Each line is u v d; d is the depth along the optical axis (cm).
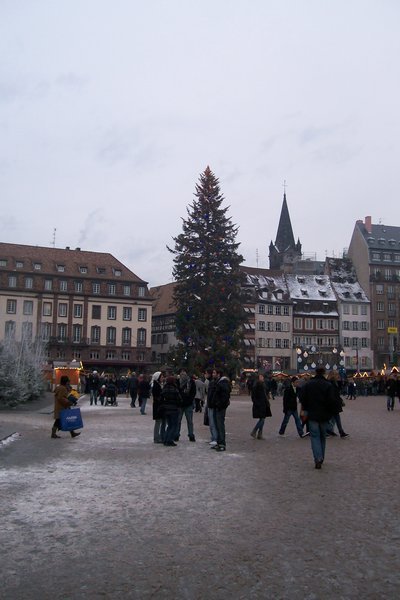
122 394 5703
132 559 612
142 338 9200
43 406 3562
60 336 8675
